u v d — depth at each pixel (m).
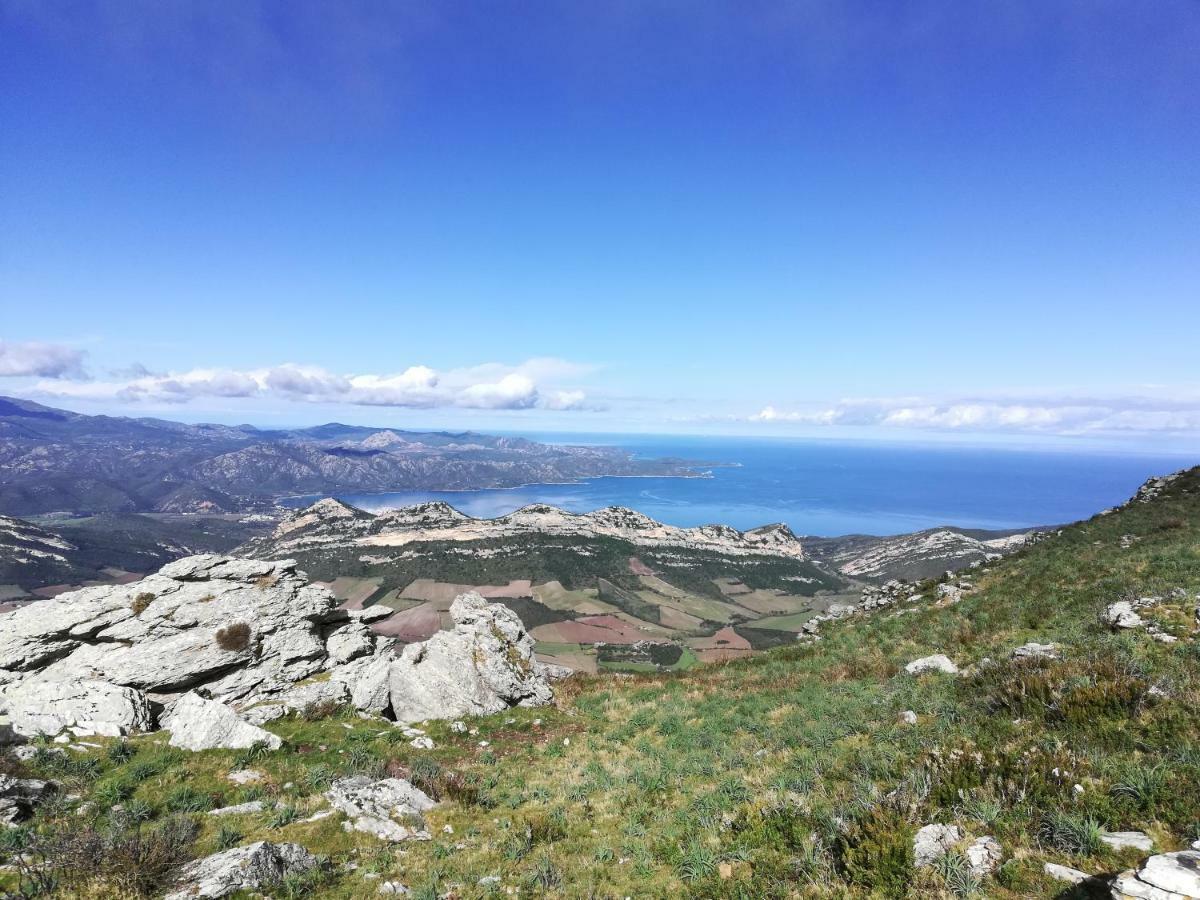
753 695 24.80
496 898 10.80
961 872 8.15
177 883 10.48
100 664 23.72
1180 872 6.63
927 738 14.63
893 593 46.41
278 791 15.52
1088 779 9.76
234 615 26.30
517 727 24.12
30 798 13.52
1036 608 26.42
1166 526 37.12
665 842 12.52
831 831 10.53
